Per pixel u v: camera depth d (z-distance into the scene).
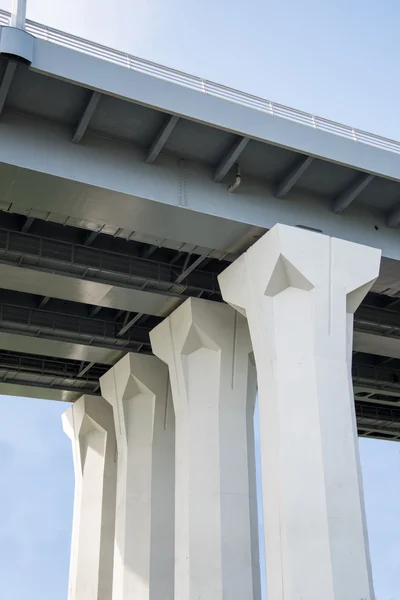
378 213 33.88
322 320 29.25
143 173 28.84
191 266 34.22
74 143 27.81
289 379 29.03
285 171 31.05
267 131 28.88
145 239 31.75
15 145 26.66
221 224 30.34
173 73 28.17
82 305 41.72
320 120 30.59
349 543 26.36
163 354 37.97
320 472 27.11
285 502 27.52
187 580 32.38
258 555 33.34
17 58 24.62
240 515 33.16
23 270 33.62
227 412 34.69
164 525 40.97
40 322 40.12
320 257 30.00
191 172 30.00
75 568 48.03
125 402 43.59
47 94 26.53
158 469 41.69
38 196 28.08
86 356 43.59
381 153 31.14
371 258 31.06
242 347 36.03
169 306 37.56
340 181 31.72
